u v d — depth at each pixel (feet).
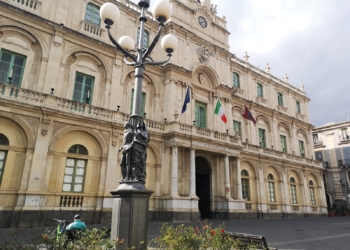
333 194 142.51
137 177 23.95
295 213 101.14
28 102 49.78
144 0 29.04
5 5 51.67
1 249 17.69
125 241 21.45
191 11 85.61
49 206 50.11
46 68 55.47
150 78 72.64
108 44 64.80
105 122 58.59
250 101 97.76
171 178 64.69
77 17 63.72
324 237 42.88
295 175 108.88
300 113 123.24
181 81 75.00
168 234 20.95
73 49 60.44
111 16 28.09
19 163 48.44
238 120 94.02
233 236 27.71
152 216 62.44
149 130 65.51
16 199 46.88
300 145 118.93
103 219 54.60
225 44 92.94
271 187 97.66
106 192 56.44
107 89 63.52
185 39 80.59
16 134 49.06
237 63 99.40
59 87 56.85
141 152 24.76
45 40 56.70
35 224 46.78
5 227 44.75
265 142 102.12
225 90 85.97
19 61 53.83
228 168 76.59
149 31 76.74
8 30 52.75
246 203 86.48
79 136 56.34
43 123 51.01
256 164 93.25
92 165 57.11
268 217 90.48
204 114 81.20
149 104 71.51
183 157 70.08
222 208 74.38
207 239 21.08
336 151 146.00
